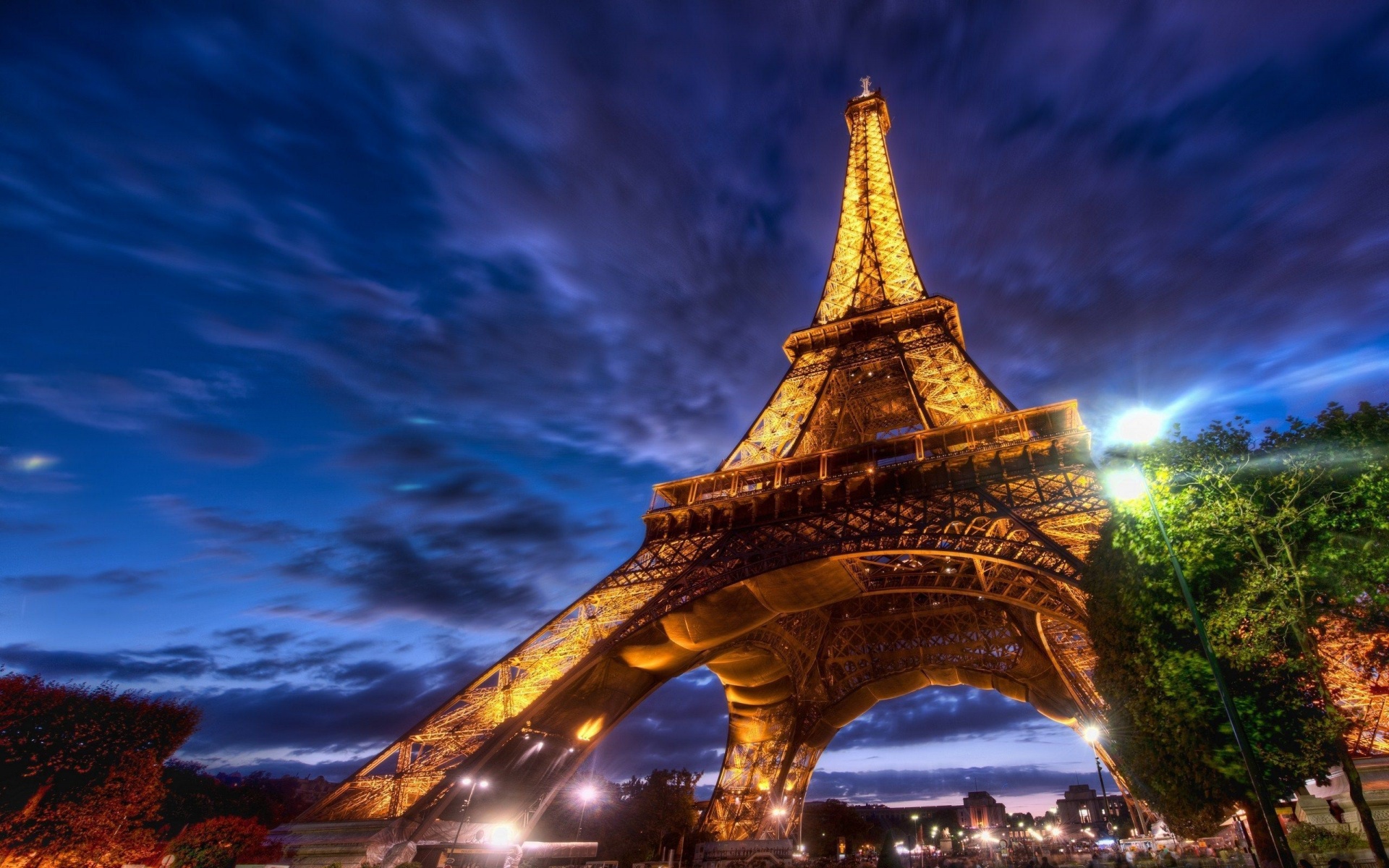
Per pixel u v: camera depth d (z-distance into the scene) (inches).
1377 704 1197.7
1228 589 1282.0
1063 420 2277.3
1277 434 1267.2
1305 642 1093.1
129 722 1900.8
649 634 2151.8
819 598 2240.4
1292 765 1214.3
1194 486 1238.3
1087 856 2982.3
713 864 2393.0
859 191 4566.9
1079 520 1859.0
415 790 1881.2
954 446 2391.7
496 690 2111.2
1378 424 1171.9
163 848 1910.7
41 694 1792.6
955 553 1911.9
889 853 1669.5
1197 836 1519.4
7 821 1656.0
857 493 2349.9
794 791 3400.6
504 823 1957.4
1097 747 2625.5
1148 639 1386.6
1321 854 1316.4
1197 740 1304.1
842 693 3314.5
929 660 3208.7
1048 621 2694.4
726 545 2341.3
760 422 3056.1
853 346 3393.2
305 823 1822.1
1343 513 1140.5
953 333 3636.8
